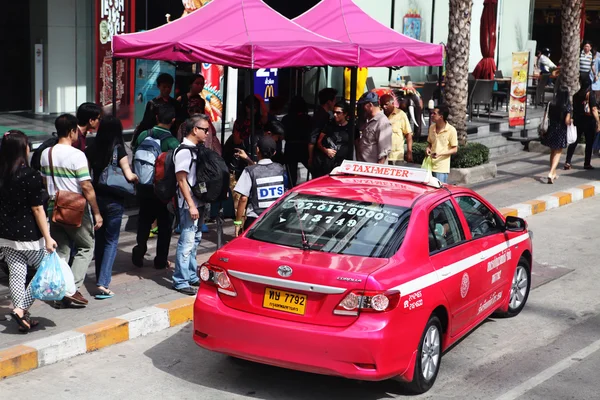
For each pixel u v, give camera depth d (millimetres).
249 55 8797
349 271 5680
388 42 11023
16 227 6852
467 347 7492
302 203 6695
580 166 17641
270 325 5758
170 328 7660
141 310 7582
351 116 10383
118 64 16094
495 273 7512
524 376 6816
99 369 6633
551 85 27812
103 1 15906
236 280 5953
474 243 7133
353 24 11508
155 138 8836
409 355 5906
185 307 7809
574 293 9344
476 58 25234
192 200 8016
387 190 6895
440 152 11719
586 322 8328
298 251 6062
